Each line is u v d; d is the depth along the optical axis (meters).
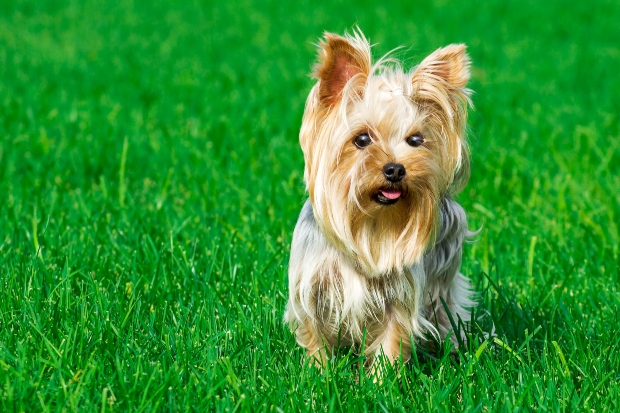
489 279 8.22
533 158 13.48
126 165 12.50
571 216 10.91
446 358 7.03
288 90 17.62
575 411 6.13
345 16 26.98
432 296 7.52
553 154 13.45
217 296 8.06
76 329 7.02
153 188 11.73
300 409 6.20
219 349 7.07
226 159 13.02
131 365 6.58
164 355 6.82
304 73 19.12
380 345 7.14
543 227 10.41
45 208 10.37
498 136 14.53
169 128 14.66
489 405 6.26
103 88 17.61
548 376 6.63
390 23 25.73
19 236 9.33
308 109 6.66
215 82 18.42
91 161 12.50
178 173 12.21
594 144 13.73
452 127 6.73
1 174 11.74
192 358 6.86
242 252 9.12
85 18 26.36
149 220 10.07
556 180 12.30
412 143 6.67
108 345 6.84
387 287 7.09
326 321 7.39
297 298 7.21
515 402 6.23
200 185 11.26
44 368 6.49
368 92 6.56
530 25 26.14
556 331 7.95
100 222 9.80
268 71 19.69
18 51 21.23
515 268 9.20
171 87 17.84
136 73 19.12
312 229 7.11
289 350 7.24
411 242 6.86
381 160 6.50
